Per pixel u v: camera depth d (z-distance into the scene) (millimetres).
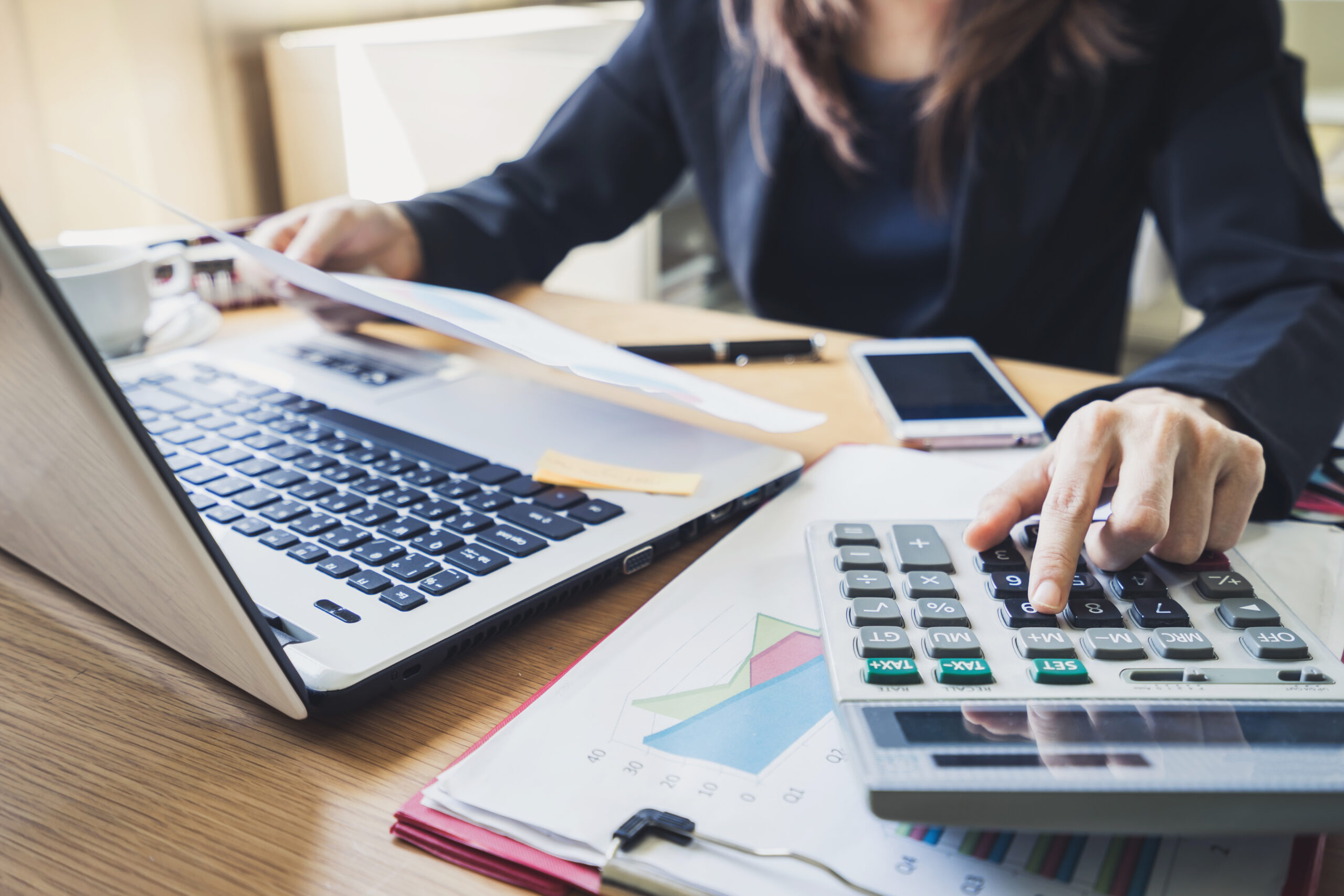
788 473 451
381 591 335
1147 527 319
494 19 1938
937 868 236
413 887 244
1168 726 252
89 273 550
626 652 327
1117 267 925
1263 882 234
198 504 394
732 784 265
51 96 1264
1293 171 700
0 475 302
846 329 932
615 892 237
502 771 270
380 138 1674
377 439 466
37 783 278
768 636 335
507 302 768
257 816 267
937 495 445
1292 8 1854
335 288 428
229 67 1540
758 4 842
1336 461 504
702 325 720
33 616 366
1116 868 238
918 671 278
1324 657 288
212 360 584
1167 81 818
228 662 296
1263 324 550
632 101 962
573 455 455
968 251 835
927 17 843
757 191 899
